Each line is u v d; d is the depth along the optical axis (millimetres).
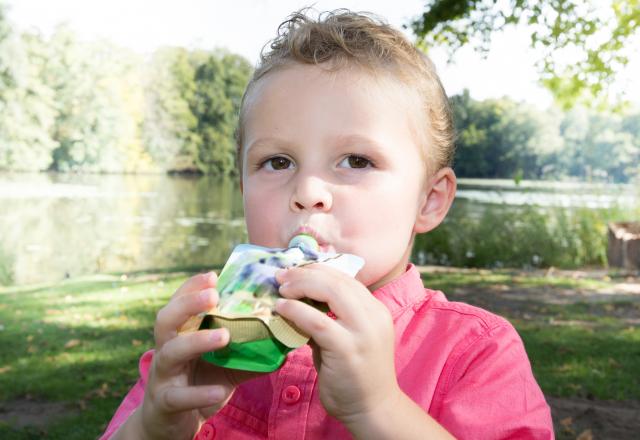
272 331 860
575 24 9594
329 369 893
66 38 15867
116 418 1380
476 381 1136
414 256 11156
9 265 10273
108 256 11203
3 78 15172
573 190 12875
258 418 1243
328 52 1171
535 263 10625
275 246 1117
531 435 1099
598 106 10992
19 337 5754
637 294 7773
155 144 16812
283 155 1142
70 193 15016
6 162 15352
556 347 5297
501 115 15383
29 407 4148
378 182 1109
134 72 16625
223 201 15750
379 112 1133
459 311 1248
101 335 5824
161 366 935
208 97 17219
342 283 912
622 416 3855
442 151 1300
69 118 15930
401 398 944
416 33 10273
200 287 953
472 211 12250
